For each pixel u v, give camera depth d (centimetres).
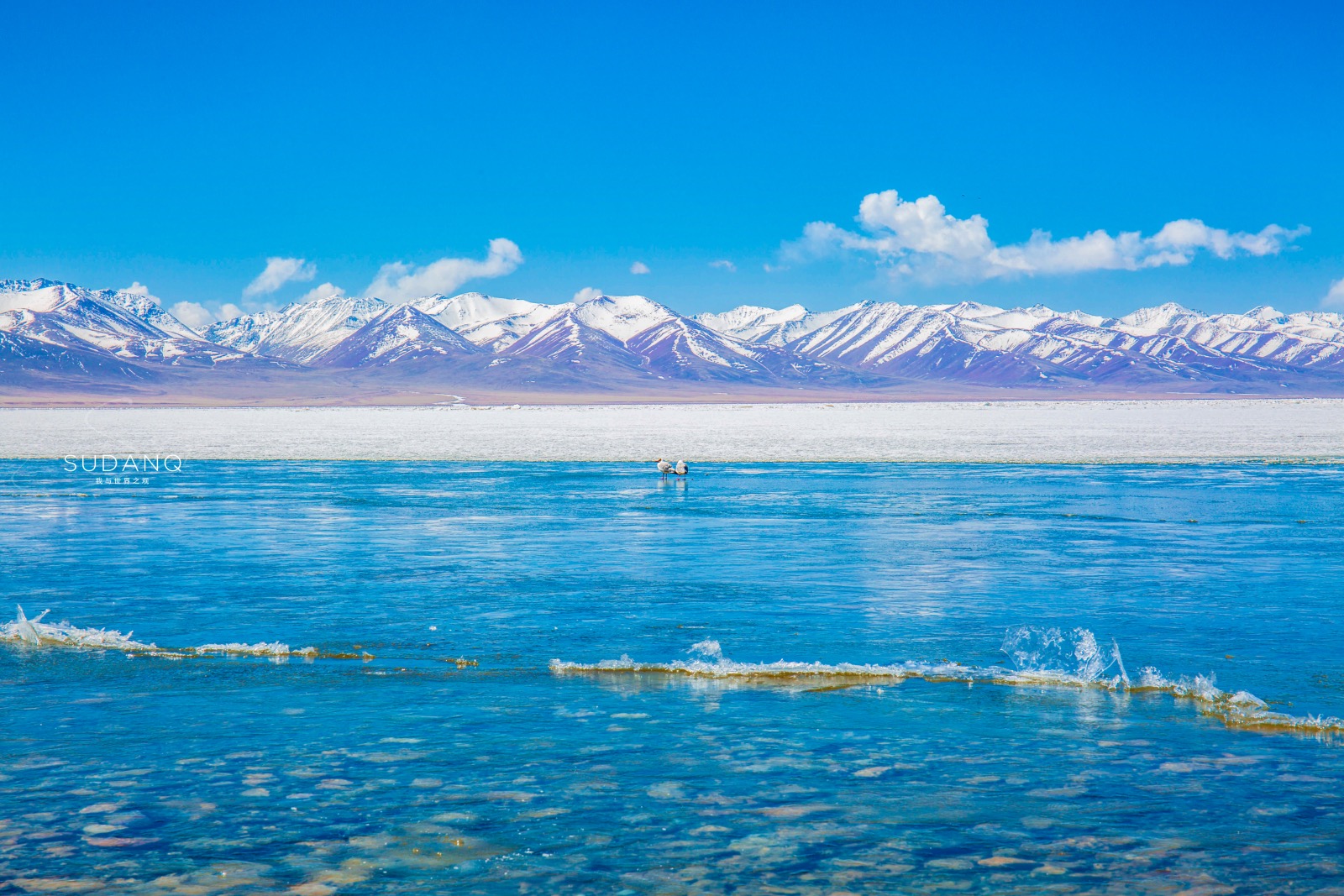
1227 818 838
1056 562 2142
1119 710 1138
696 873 748
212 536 2570
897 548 2352
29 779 925
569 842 799
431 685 1235
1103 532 2597
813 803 873
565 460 5541
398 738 1040
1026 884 729
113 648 1418
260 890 723
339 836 810
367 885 730
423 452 6206
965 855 776
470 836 809
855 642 1448
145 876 743
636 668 1312
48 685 1236
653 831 818
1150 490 3700
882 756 989
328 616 1628
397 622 1578
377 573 2023
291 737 1041
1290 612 1627
